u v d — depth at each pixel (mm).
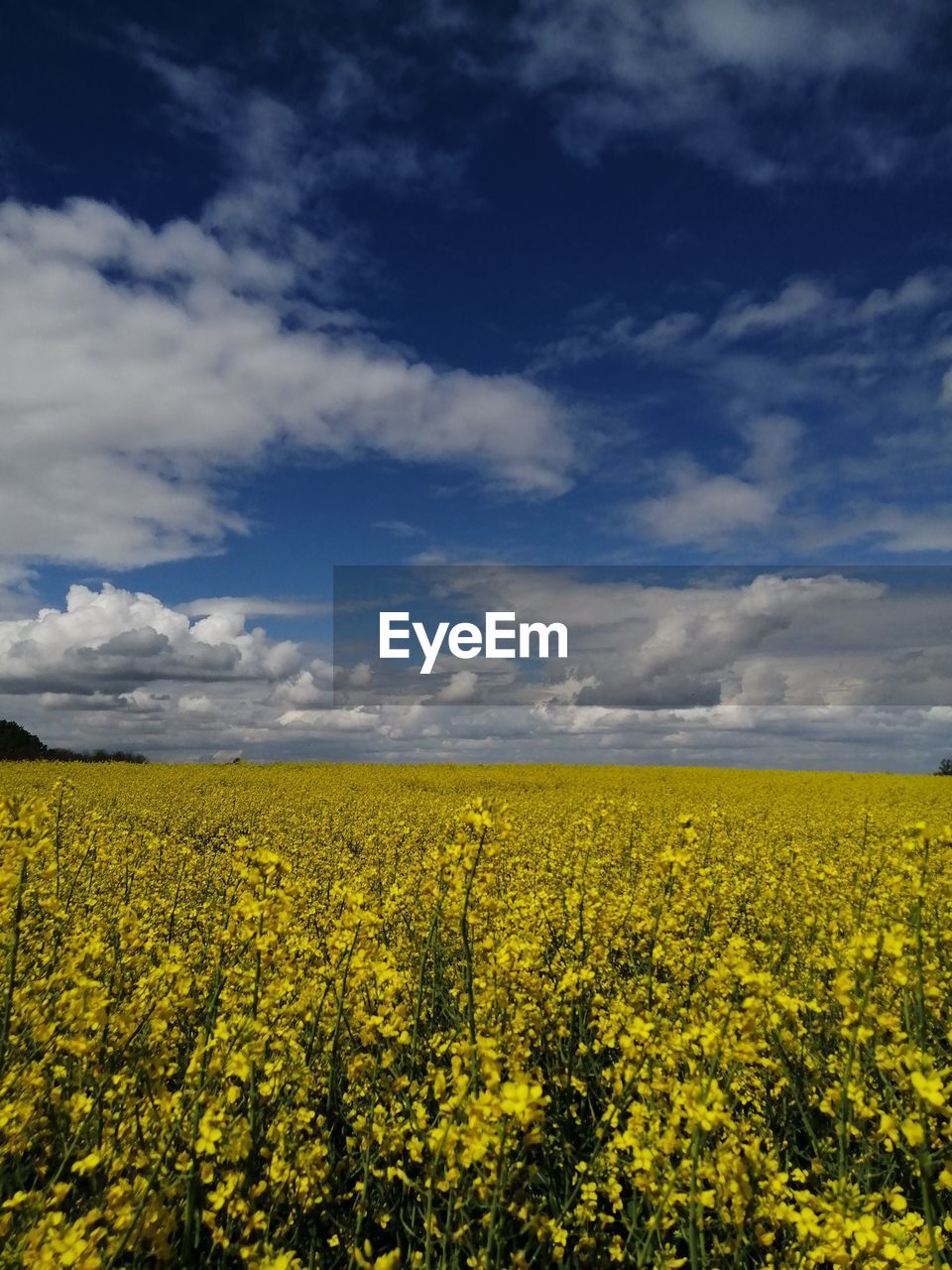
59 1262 2342
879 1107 3703
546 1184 3520
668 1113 3031
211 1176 2900
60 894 6418
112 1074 3389
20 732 44406
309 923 6543
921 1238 2680
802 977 5246
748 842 12164
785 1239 3072
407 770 32750
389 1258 2512
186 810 17203
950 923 5418
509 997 4512
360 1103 3959
